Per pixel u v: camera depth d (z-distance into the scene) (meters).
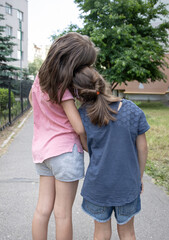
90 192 1.52
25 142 6.09
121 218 1.55
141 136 1.55
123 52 15.02
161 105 19.52
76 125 1.57
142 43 15.52
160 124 8.61
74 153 1.66
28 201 2.90
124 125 1.48
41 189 1.84
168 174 3.78
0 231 2.29
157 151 5.04
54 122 1.72
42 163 1.77
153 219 2.54
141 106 18.61
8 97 8.35
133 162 1.51
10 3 30.86
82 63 1.56
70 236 1.70
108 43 15.44
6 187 3.31
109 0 16.09
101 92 1.53
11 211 2.66
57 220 1.68
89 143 1.55
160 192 3.21
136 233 2.29
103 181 1.47
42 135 1.78
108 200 1.49
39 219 1.78
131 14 16.09
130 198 1.50
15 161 4.52
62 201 1.68
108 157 1.47
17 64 32.88
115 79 15.50
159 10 17.80
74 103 1.61
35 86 1.83
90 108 1.50
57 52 1.54
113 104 1.53
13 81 9.74
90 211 1.57
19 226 2.38
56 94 1.58
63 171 1.62
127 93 22.62
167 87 21.94
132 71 15.45
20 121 9.58
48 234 2.25
